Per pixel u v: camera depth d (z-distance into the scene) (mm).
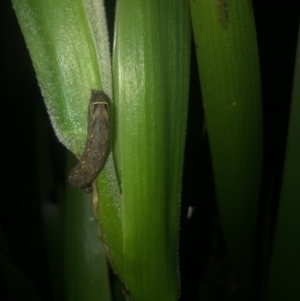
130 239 72
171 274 78
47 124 143
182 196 116
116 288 118
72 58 69
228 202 92
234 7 68
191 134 109
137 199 70
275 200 136
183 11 71
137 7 66
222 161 85
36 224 238
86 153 69
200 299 139
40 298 127
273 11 129
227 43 71
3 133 282
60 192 135
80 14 68
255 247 104
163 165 71
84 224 105
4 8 267
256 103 78
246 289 109
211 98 77
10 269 121
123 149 69
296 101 86
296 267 97
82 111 70
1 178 263
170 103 72
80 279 104
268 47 127
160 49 68
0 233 128
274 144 133
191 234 135
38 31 69
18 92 292
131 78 67
